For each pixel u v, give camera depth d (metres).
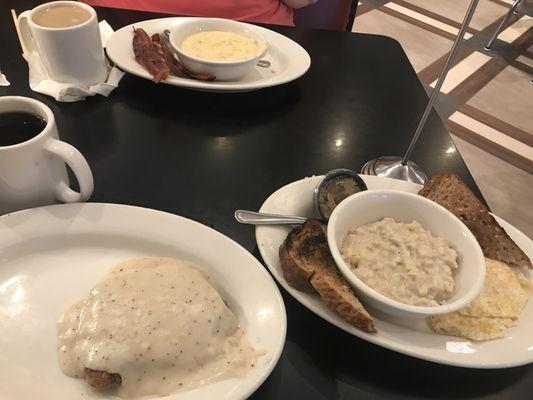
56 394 0.65
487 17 3.93
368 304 0.76
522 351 0.72
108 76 1.23
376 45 1.56
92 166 1.01
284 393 0.69
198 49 1.29
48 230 0.80
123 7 1.66
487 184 2.50
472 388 0.72
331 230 0.78
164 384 0.65
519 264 0.85
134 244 0.82
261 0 1.73
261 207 0.89
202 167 1.05
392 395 0.70
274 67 1.37
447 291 0.76
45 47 1.10
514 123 2.91
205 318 0.70
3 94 1.14
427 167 1.14
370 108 1.31
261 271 0.77
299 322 0.78
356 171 1.11
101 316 0.69
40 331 0.71
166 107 1.20
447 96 3.01
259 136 1.16
